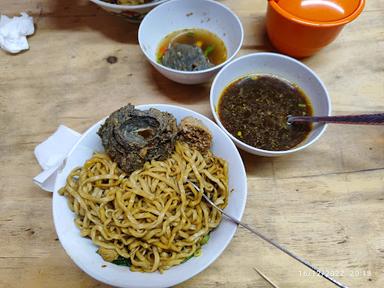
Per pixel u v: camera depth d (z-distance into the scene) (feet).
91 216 0.74
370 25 1.13
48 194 0.86
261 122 0.91
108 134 0.77
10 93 1.01
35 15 1.15
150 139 0.76
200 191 0.77
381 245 0.79
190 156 0.81
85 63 1.06
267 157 0.90
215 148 0.83
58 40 1.11
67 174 0.78
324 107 0.89
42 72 1.05
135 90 1.01
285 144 0.87
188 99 1.00
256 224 0.82
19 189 0.86
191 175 0.80
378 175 0.88
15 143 0.93
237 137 0.89
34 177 0.87
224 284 0.75
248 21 1.14
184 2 1.06
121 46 1.09
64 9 1.17
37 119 0.97
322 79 1.04
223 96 0.94
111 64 1.06
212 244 0.73
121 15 1.05
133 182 0.77
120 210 0.75
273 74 0.98
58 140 0.90
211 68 0.92
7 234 0.81
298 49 1.01
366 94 1.01
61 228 0.72
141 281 0.67
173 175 0.80
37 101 1.00
